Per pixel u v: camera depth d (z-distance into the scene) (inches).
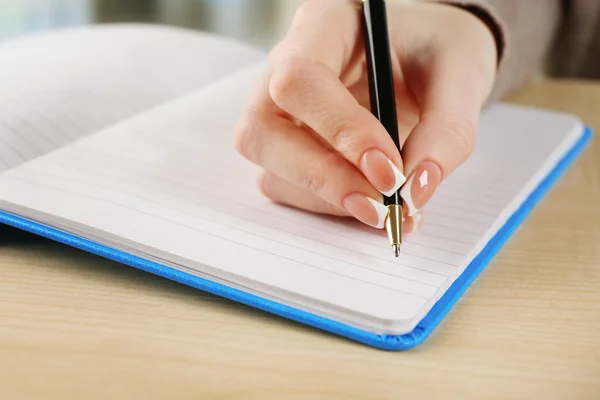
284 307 14.7
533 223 20.0
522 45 29.9
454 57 19.8
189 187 19.1
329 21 19.0
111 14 76.1
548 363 13.8
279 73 16.7
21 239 18.1
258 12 84.7
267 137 17.6
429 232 17.4
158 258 15.9
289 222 17.6
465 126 17.3
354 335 14.1
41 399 12.4
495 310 15.6
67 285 16.0
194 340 14.1
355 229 17.4
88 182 18.8
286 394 12.6
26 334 14.1
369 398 12.6
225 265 15.3
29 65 25.9
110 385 12.8
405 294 14.6
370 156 15.7
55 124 22.2
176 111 24.2
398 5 22.0
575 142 25.2
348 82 20.5
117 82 25.7
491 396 12.8
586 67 41.0
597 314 15.6
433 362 13.7
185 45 30.4
